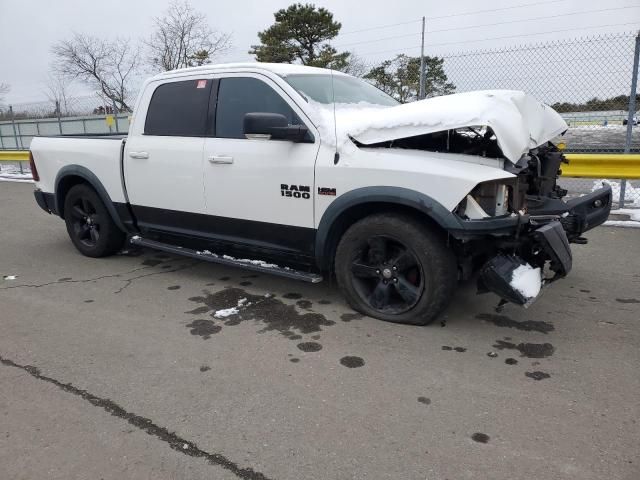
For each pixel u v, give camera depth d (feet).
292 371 10.39
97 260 18.81
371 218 12.05
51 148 18.97
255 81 13.67
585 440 8.05
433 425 8.52
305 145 12.62
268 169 13.12
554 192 15.29
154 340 11.93
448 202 10.72
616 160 21.71
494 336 11.80
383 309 12.64
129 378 10.21
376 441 8.14
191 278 16.43
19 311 13.87
